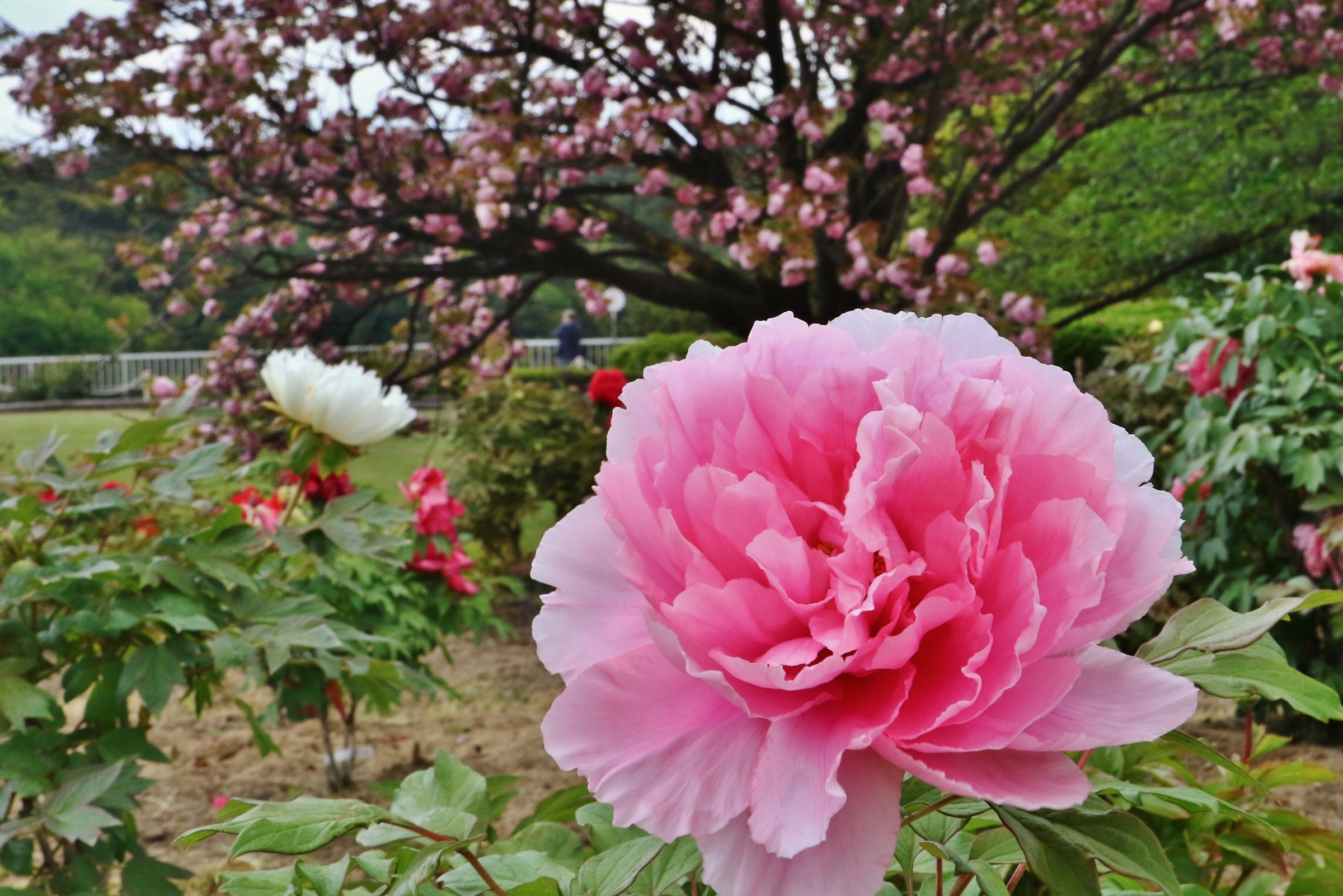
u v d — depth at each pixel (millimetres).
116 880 2594
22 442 11797
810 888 434
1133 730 451
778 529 498
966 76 8070
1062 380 531
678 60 8797
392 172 8102
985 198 8773
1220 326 3553
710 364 561
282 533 1886
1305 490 3566
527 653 5547
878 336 625
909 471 491
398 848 810
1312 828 1147
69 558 1710
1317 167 11734
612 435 601
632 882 622
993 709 454
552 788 3451
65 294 23297
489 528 7285
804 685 454
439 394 10352
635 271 8914
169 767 3705
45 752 1683
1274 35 8922
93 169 8094
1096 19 8164
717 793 456
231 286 8703
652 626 447
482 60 8719
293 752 3900
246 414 8008
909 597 498
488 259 8742
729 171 8750
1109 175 13078
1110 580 498
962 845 771
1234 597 3543
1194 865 1195
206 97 7402
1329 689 582
